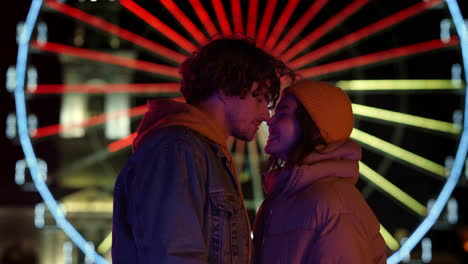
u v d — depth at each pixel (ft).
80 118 80.94
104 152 76.54
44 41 59.16
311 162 12.77
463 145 58.13
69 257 75.72
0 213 76.74
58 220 53.72
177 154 10.64
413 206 82.07
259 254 12.92
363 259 11.96
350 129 13.34
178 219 10.30
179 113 11.21
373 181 70.23
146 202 10.45
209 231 10.78
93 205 76.23
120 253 11.20
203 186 10.81
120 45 81.46
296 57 81.35
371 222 12.57
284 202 12.55
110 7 79.46
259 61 11.66
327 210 12.03
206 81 11.61
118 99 81.51
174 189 10.43
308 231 12.09
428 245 72.69
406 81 63.26
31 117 56.95
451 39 60.70
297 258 12.12
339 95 13.16
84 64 81.10
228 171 11.30
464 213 70.64
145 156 10.84
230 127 11.87
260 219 13.16
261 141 59.41
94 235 76.28
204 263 10.34
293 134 13.20
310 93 12.94
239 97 11.63
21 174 74.79
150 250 10.27
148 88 60.75
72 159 76.69
